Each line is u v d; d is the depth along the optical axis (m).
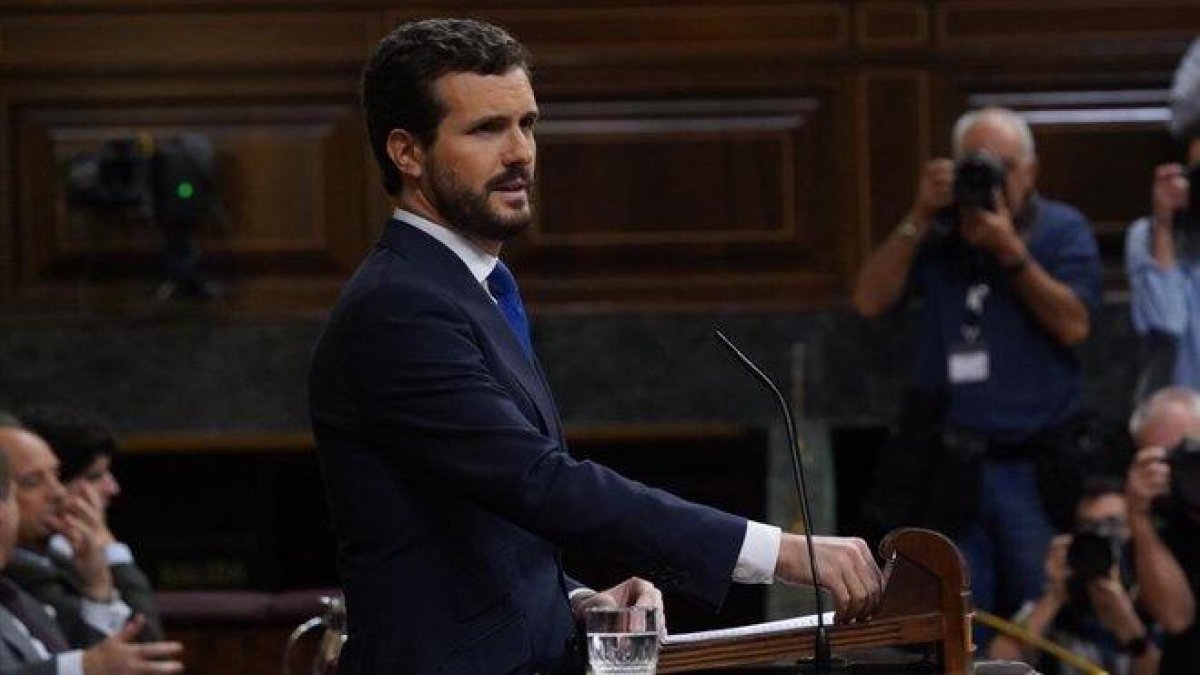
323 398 9.28
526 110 9.34
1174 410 17.19
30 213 22.92
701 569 8.95
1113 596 17.25
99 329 22.50
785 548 9.02
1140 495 16.59
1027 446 19.11
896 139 22.84
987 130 19.33
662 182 22.91
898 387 22.33
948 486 19.08
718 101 22.94
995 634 18.83
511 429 8.98
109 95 22.84
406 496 9.18
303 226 22.91
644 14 22.86
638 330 22.50
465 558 9.15
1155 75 22.83
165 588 22.30
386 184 9.57
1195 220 19.27
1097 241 22.84
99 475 17.81
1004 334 19.20
